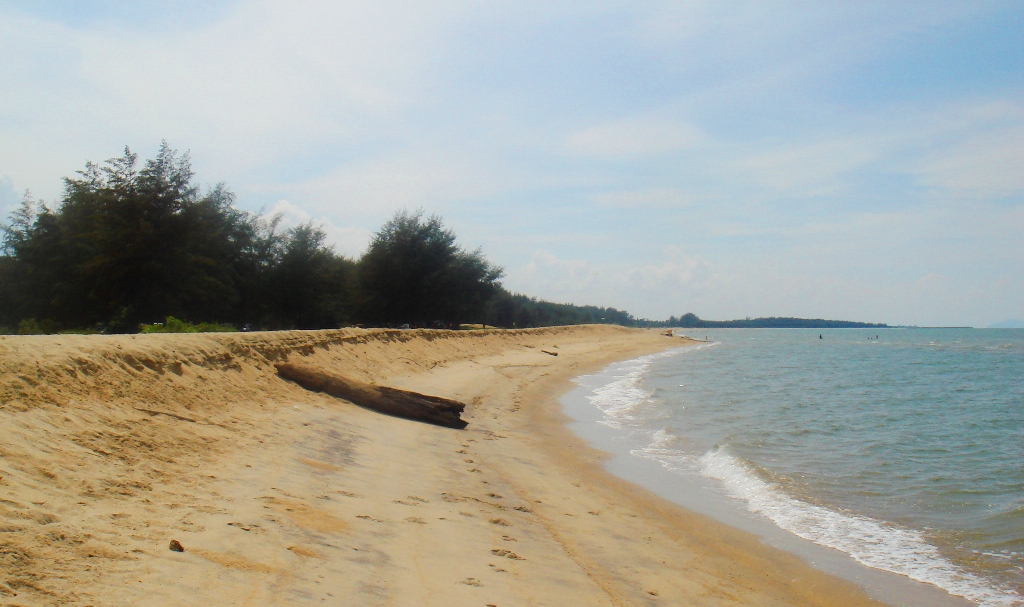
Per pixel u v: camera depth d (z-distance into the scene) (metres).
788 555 8.42
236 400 11.84
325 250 43.47
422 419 15.26
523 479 11.09
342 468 9.36
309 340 18.94
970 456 14.59
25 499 5.29
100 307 27.67
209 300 32.69
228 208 38.91
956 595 7.25
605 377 33.03
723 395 25.58
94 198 28.89
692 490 11.49
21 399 7.55
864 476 12.58
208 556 5.15
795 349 70.69
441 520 7.75
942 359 52.88
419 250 51.66
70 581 4.21
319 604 4.74
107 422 8.12
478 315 59.28
